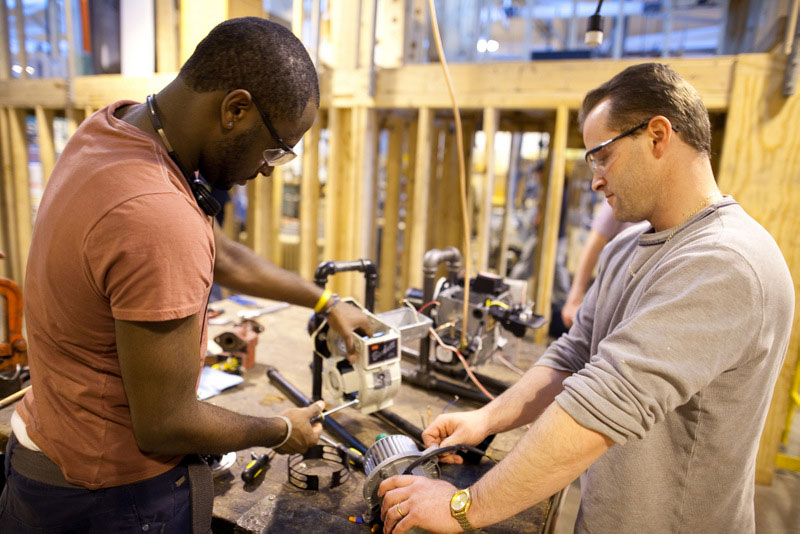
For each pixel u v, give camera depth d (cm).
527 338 320
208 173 91
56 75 411
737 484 91
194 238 74
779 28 217
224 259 134
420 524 87
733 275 76
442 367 175
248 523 99
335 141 292
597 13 150
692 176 89
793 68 180
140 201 70
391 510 90
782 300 82
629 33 540
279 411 146
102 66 336
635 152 90
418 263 283
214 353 173
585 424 77
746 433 89
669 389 75
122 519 84
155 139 82
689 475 91
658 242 93
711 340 75
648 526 93
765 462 209
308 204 313
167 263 70
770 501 205
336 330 138
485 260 270
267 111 82
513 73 241
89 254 71
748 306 76
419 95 264
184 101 82
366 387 132
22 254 396
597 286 120
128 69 324
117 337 73
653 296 82
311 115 89
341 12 282
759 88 188
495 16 520
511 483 82
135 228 69
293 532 97
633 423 75
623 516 94
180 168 84
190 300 74
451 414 121
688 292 77
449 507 87
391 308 394
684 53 523
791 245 190
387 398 140
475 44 372
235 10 266
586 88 228
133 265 69
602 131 93
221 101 80
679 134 87
